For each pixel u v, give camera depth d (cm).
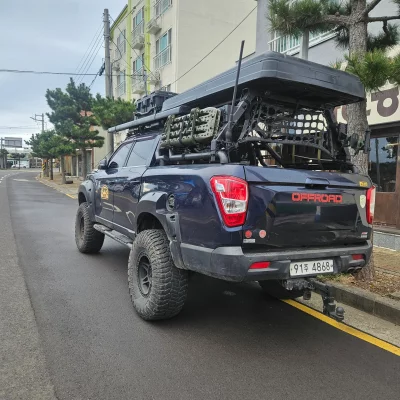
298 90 374
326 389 279
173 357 318
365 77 405
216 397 265
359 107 486
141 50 2544
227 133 339
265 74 329
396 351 341
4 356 311
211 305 445
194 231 328
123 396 262
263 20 1132
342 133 441
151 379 284
